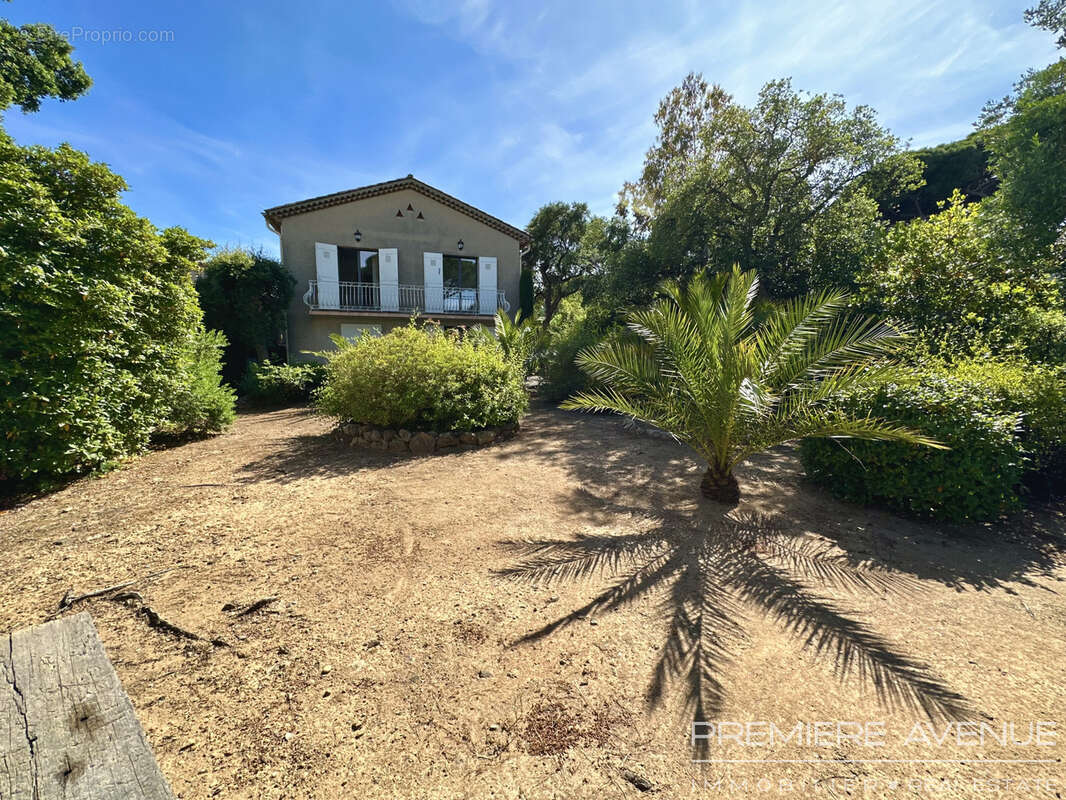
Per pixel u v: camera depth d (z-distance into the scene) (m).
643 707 1.68
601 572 2.71
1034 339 5.47
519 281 16.34
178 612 2.25
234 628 2.13
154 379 5.32
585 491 4.20
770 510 3.73
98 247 4.64
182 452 5.65
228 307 11.45
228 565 2.73
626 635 2.11
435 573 2.68
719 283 5.64
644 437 6.65
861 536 3.23
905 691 1.75
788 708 1.67
